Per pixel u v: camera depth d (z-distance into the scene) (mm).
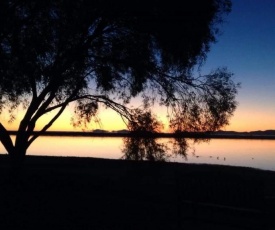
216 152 61281
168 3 13188
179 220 9070
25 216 10094
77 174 20875
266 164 40219
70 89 15766
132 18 13664
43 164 29188
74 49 13188
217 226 9383
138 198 13750
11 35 11844
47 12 11875
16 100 16062
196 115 14633
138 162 14938
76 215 10414
